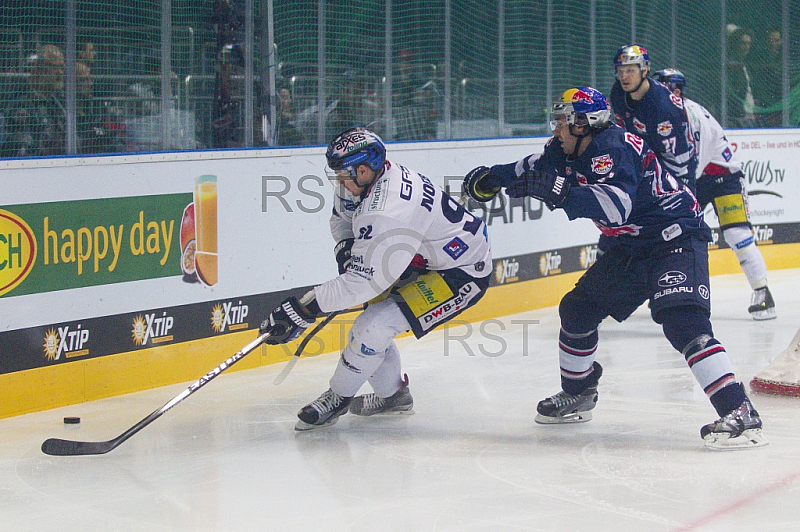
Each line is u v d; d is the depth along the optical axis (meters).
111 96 13.52
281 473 9.59
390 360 11.67
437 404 12.54
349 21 16.92
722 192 18.20
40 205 12.14
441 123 18.77
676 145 14.53
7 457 10.23
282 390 13.47
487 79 19.56
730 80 24.19
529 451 10.28
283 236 15.34
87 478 9.47
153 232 13.48
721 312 19.14
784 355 12.94
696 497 8.66
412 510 8.41
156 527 8.09
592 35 21.56
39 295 12.16
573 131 10.18
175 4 14.23
